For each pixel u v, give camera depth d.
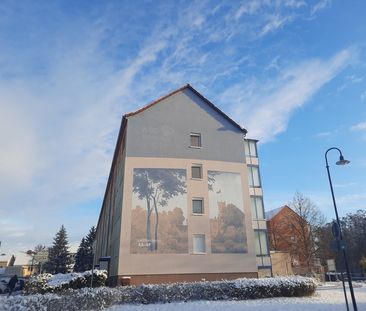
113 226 31.61
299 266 43.00
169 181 26.59
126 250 23.80
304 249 44.19
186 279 24.09
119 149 32.53
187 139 28.56
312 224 44.66
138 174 26.20
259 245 29.67
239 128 30.52
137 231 24.47
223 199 27.38
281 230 49.16
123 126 29.03
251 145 34.44
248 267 25.81
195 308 14.99
